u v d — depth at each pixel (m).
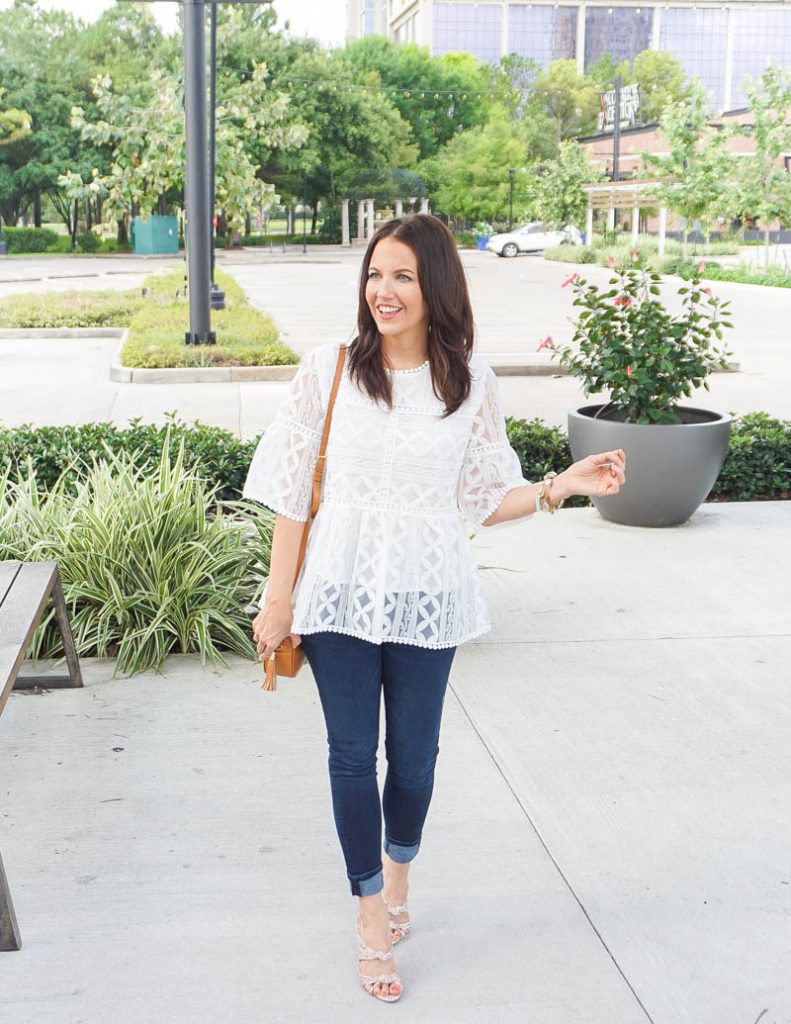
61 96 55.97
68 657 4.39
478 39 119.31
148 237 53.81
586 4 120.81
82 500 5.36
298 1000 2.59
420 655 2.56
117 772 3.71
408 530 2.52
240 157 22.88
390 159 66.19
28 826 3.37
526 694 4.36
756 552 6.28
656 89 105.81
